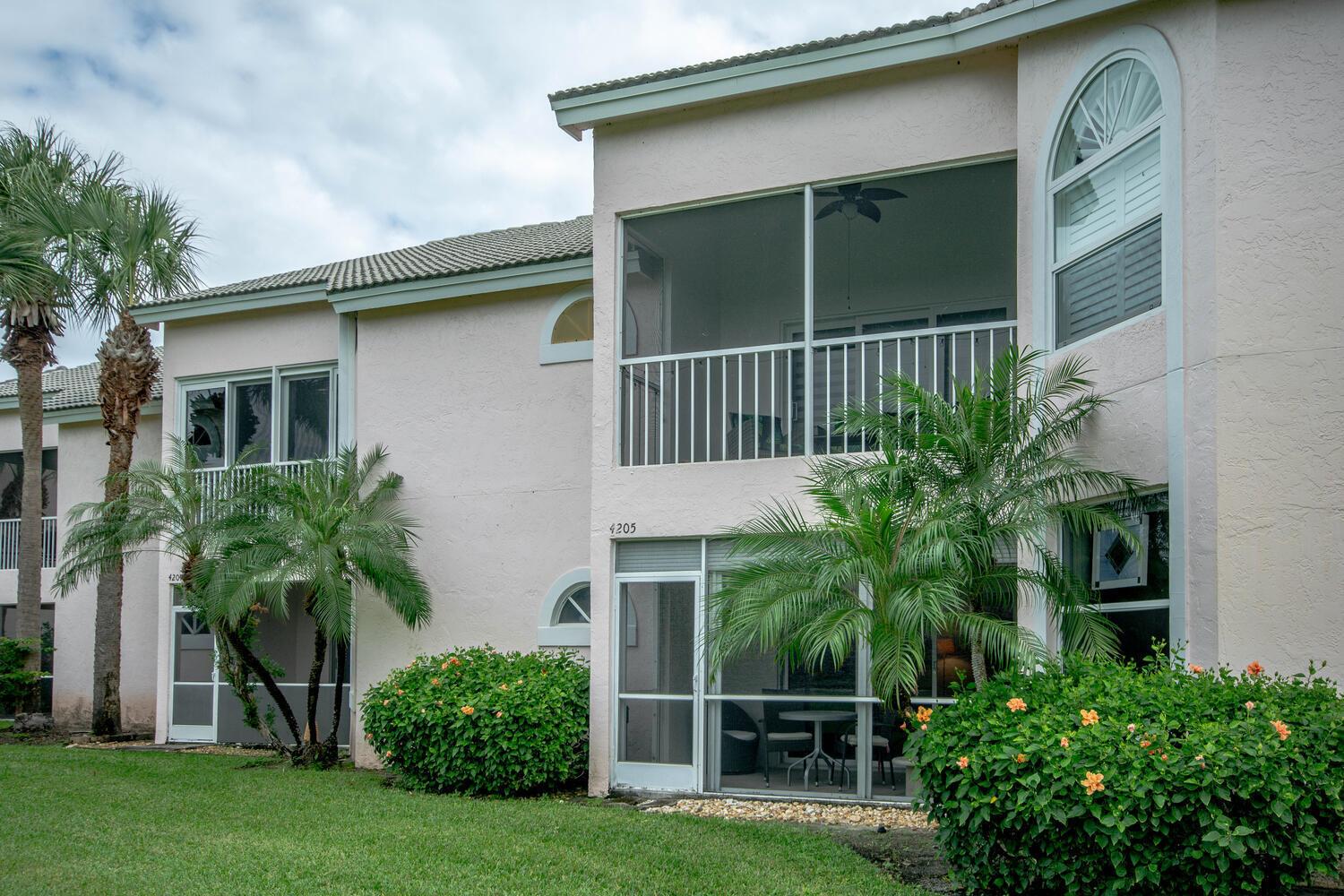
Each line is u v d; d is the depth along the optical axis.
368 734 12.05
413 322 14.72
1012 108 10.32
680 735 11.27
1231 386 7.85
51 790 11.25
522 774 11.17
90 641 19.31
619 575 11.70
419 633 14.12
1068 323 9.66
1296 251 7.84
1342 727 6.23
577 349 13.70
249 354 16.39
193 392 16.95
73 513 14.92
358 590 14.47
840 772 10.68
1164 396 8.36
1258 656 7.63
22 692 18.05
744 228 12.66
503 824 9.45
